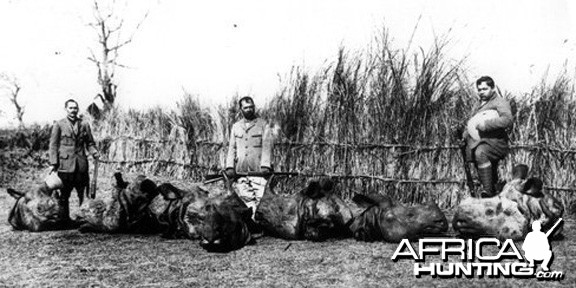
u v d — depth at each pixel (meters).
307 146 9.73
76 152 8.26
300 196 6.72
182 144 12.80
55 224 7.46
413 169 9.10
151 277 5.13
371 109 9.38
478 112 7.11
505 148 7.06
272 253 5.98
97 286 4.88
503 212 6.09
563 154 8.61
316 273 5.19
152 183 7.23
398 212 6.34
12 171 15.23
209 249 6.07
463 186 8.93
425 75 9.20
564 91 8.89
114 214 7.13
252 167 7.43
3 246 6.55
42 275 5.26
